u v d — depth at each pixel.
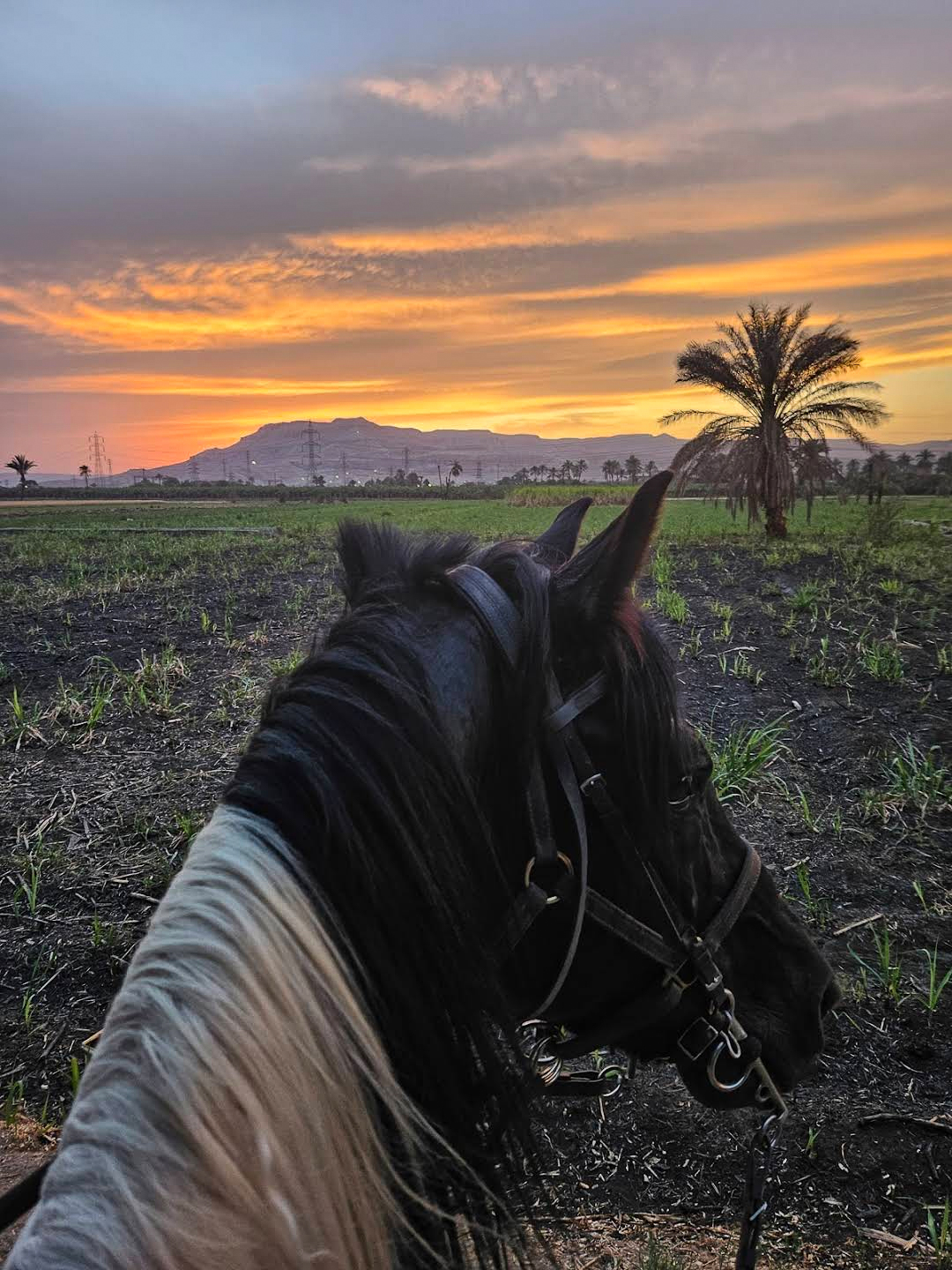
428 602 1.37
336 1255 0.97
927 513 29.62
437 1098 1.16
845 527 24.27
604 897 1.41
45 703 7.21
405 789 1.13
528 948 1.41
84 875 4.62
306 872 1.06
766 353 20.61
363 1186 1.02
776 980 1.71
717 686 7.79
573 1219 2.83
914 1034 3.75
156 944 0.98
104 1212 0.84
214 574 14.20
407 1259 1.13
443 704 1.24
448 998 1.15
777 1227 2.83
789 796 5.80
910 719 7.06
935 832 5.40
